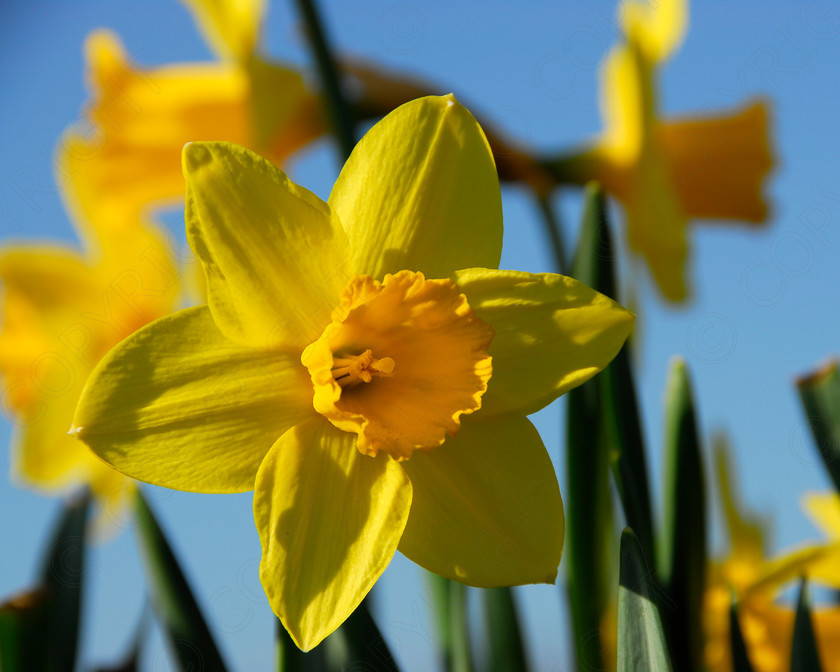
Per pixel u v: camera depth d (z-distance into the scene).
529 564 0.43
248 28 0.58
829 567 0.49
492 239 0.44
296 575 0.42
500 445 0.44
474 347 0.43
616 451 0.45
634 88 0.57
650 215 0.57
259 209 0.43
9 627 0.46
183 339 0.43
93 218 0.57
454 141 0.44
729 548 0.52
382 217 0.44
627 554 0.43
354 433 0.43
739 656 0.45
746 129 0.63
